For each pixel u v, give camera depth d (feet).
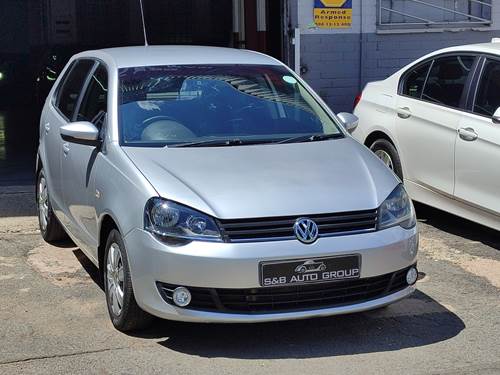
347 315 16.08
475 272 19.07
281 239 13.34
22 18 73.46
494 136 19.86
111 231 15.02
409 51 35.14
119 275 14.79
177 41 65.21
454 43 35.68
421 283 18.24
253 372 13.32
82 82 19.22
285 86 18.28
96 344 14.44
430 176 22.34
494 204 19.99
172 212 13.41
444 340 14.87
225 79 17.79
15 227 23.07
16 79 69.10
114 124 16.01
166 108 16.67
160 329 15.16
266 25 35.99
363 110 25.61
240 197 13.66
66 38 73.15
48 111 21.17
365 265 13.74
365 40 34.45
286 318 13.43
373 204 14.16
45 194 21.31
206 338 14.79
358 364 13.71
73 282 18.10
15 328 15.24
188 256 13.10
